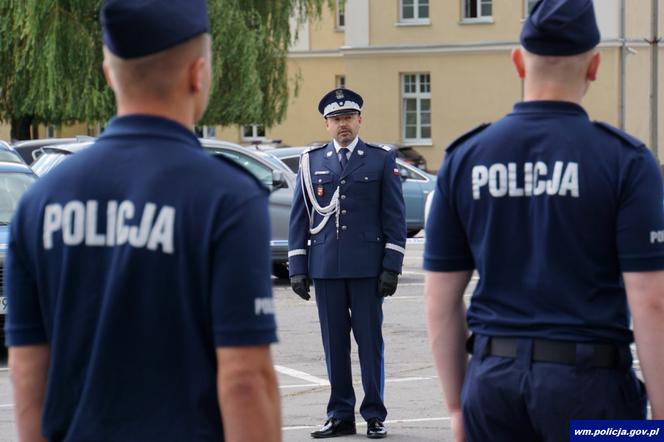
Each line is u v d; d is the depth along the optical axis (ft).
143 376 11.90
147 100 12.23
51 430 12.25
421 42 170.71
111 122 12.44
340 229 30.81
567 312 14.17
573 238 14.15
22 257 12.42
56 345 12.17
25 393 12.46
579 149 14.26
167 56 12.10
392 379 39.70
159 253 11.78
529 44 14.67
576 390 13.97
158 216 11.81
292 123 190.39
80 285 12.08
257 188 11.93
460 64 169.07
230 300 11.57
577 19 14.55
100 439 11.93
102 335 11.92
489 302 14.62
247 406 11.56
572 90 14.69
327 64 188.55
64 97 125.90
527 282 14.34
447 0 168.96
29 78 129.70
